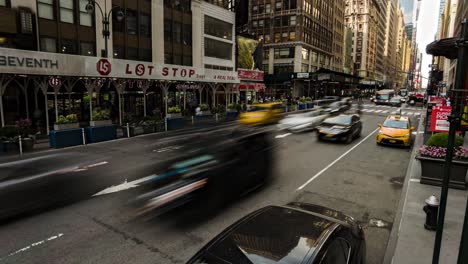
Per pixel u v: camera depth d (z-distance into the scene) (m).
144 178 9.55
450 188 8.88
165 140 16.95
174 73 25.20
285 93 60.81
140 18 28.30
